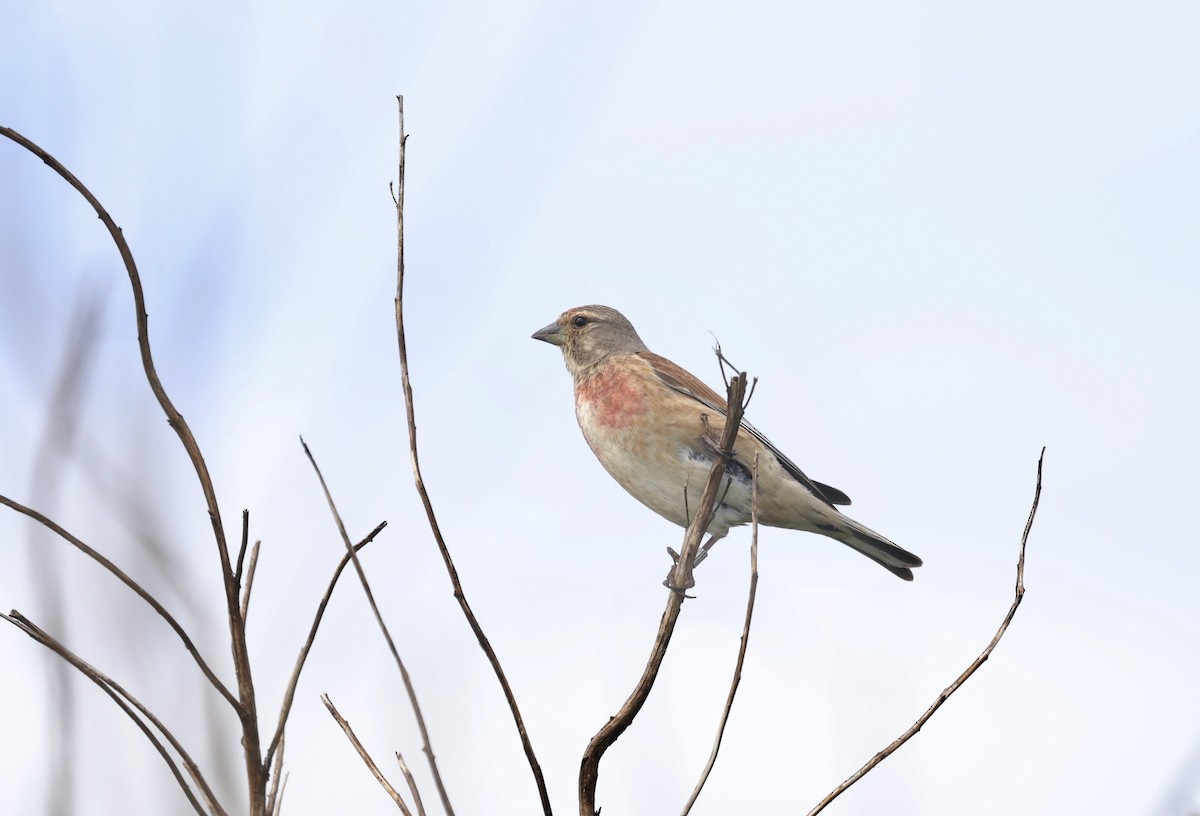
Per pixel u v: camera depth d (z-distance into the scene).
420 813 4.26
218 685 3.80
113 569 3.70
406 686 3.79
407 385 4.39
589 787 5.06
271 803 3.99
